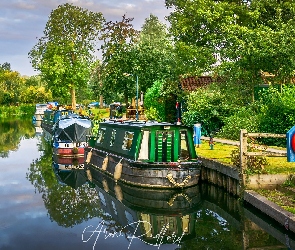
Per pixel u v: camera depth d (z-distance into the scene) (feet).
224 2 110.01
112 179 64.90
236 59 91.50
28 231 43.11
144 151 59.36
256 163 46.83
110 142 69.97
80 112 148.25
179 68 113.09
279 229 37.24
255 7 109.09
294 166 50.26
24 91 289.94
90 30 184.24
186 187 55.57
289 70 80.94
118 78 123.75
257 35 85.56
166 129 59.31
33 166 83.87
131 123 65.16
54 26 179.93
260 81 91.97
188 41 116.57
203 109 91.15
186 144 60.54
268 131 73.00
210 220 45.70
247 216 44.32
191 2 114.42
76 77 176.55
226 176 52.70
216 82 103.45
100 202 54.75
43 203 54.54
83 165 84.38
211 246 37.40
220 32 108.47
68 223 45.70
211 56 107.34
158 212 49.65
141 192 56.18
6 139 134.92
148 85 123.85
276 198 41.50
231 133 82.94
